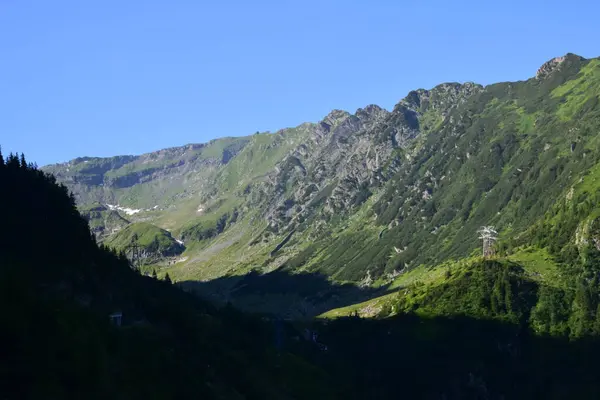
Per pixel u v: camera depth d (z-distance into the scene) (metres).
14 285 131.88
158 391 148.50
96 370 130.88
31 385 116.88
